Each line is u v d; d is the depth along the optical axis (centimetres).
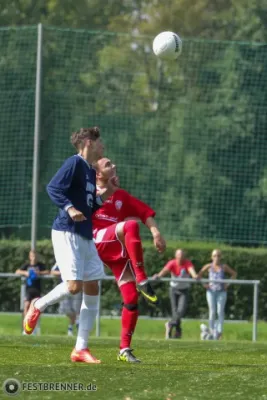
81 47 5644
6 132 5612
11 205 5581
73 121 5581
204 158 5584
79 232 1850
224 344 2706
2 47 5731
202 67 5703
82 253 1858
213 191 5534
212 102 5666
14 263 5394
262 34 8256
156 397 1310
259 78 5603
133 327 1952
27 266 4062
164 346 2530
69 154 5462
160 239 2050
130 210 2052
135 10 9381
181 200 5544
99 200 1916
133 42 5803
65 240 1845
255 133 5575
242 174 5562
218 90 5656
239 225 5475
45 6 8988
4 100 5684
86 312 1900
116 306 4847
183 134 5644
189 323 5094
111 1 9294
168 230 5512
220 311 3984
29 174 5547
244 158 5575
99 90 5656
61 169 1833
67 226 1847
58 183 1825
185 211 5531
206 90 5684
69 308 3956
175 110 5694
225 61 5644
